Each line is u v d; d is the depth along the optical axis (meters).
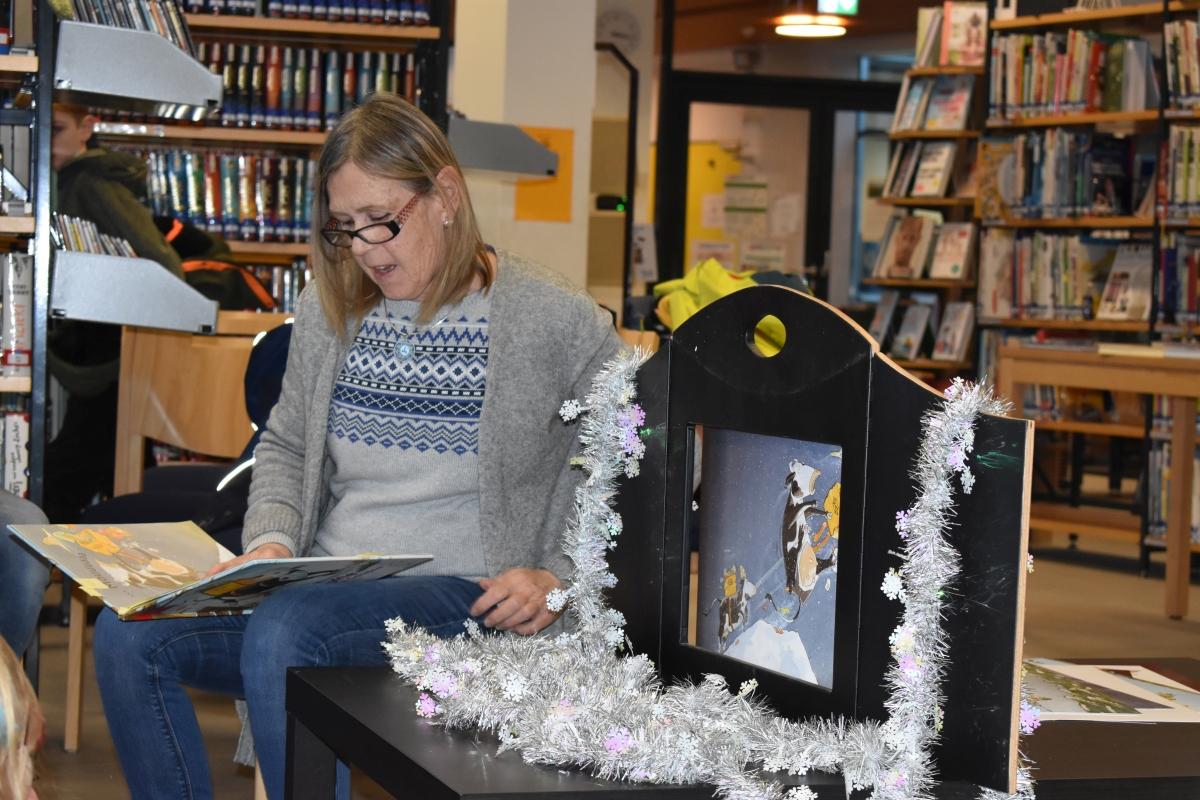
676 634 1.37
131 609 1.57
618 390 1.40
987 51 6.70
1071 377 4.99
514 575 1.80
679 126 10.36
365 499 1.93
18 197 3.05
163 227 4.51
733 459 1.33
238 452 3.40
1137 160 6.43
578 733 1.13
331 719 1.31
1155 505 5.67
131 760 1.81
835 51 11.01
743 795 1.07
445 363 1.91
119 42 3.01
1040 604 5.07
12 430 3.04
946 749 1.10
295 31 4.61
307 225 4.89
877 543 1.15
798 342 1.22
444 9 4.68
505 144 4.83
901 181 7.64
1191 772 1.23
